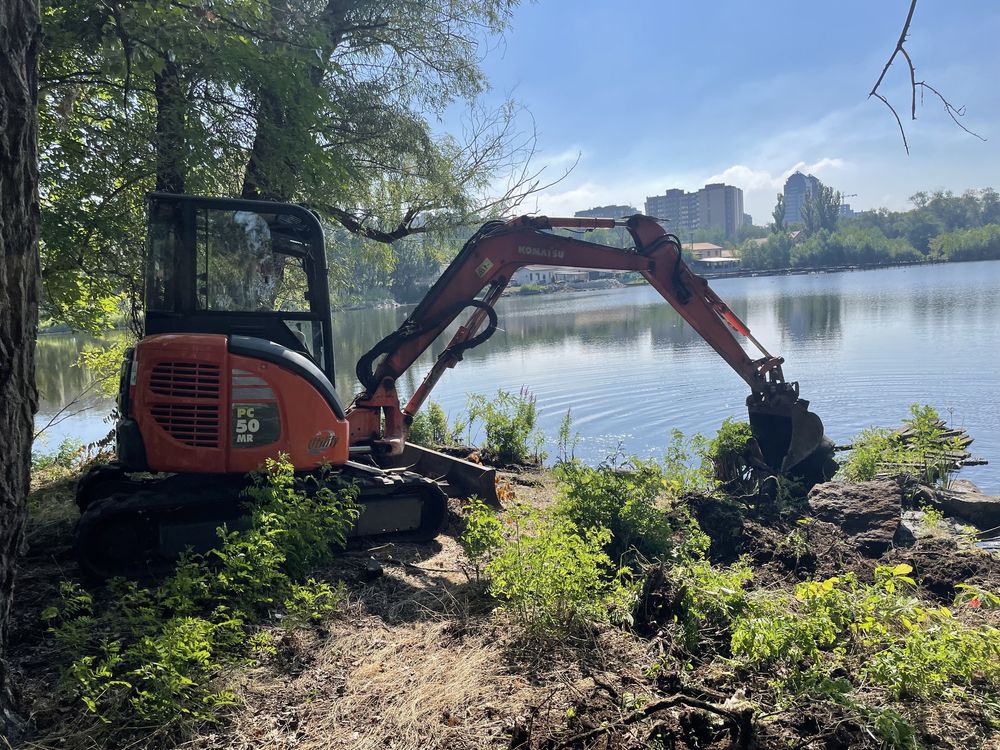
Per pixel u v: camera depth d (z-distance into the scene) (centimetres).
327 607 458
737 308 4178
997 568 589
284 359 559
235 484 561
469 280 820
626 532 602
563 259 854
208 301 585
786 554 637
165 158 848
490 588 483
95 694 351
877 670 381
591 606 448
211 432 542
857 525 738
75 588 488
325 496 539
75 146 859
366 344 2838
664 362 2208
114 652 369
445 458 799
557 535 488
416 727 349
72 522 668
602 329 3416
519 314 4803
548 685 388
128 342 1152
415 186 1348
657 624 461
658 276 895
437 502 640
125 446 540
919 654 379
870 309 3675
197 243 579
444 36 1291
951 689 376
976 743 344
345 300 1541
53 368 2384
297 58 892
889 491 788
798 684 374
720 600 469
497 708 365
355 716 361
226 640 419
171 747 340
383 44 1258
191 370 543
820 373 1858
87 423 1678
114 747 338
